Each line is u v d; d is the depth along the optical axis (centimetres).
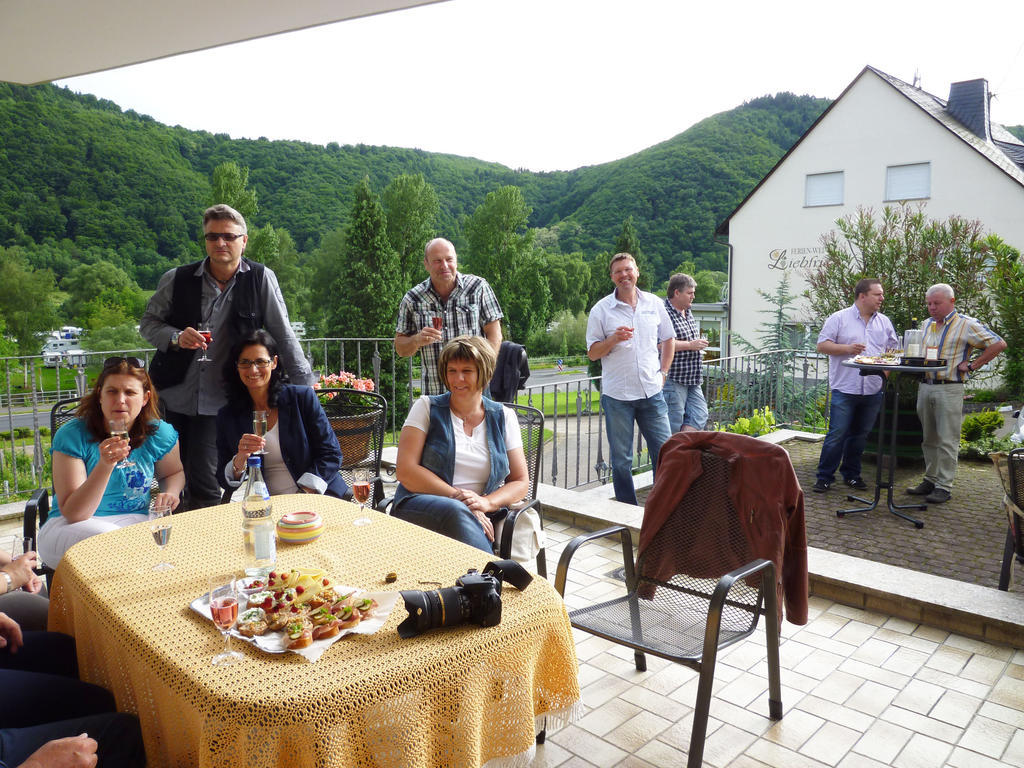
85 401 298
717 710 264
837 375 565
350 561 214
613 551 430
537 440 338
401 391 1764
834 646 315
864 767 232
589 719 259
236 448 330
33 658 211
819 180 2150
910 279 999
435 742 158
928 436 557
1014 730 252
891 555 437
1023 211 1839
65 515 282
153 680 158
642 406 503
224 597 167
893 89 1994
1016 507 315
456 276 457
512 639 170
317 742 139
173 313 383
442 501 289
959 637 323
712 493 271
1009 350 1012
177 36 377
